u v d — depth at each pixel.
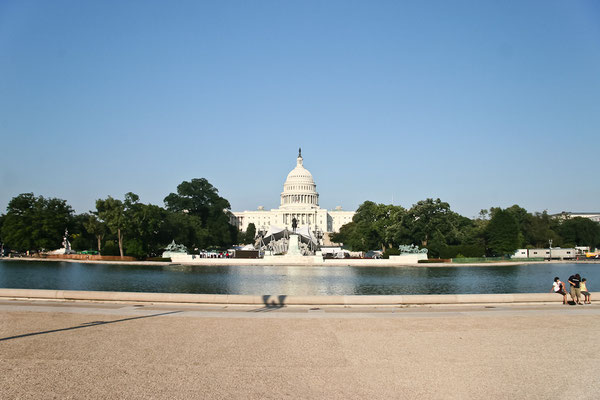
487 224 163.88
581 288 37.12
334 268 111.44
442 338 24.05
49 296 35.94
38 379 17.23
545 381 17.73
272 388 16.67
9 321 27.58
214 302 34.47
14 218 145.00
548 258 147.62
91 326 26.33
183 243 157.00
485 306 34.50
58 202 154.38
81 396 15.60
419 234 144.75
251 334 24.62
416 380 17.70
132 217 133.50
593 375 18.48
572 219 195.62
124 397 15.56
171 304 34.62
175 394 15.91
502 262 130.12
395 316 29.78
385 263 121.19
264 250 146.25
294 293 60.69
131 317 29.14
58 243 149.25
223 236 197.75
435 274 92.12
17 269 99.50
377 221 169.50
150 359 19.92
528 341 23.56
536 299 35.69
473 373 18.56
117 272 93.25
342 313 30.89
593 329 26.33
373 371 18.70
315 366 19.28
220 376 17.86
